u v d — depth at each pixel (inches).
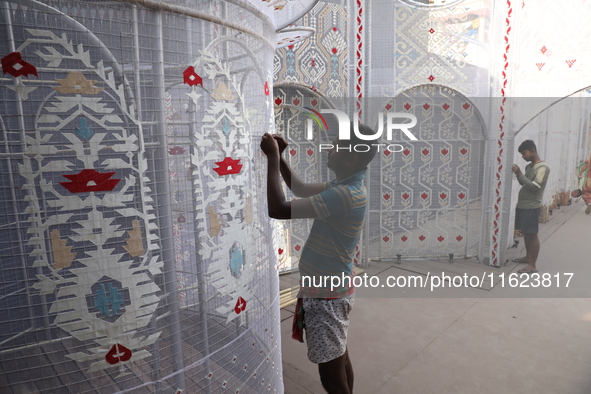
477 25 114.7
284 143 55.3
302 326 58.6
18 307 43.6
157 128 49.2
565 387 70.8
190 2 51.3
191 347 55.1
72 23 42.7
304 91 140.9
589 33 99.4
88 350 46.8
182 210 53.3
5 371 43.9
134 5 46.0
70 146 43.7
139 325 49.5
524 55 106.3
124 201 47.3
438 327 87.9
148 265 49.6
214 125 55.1
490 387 72.8
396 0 118.9
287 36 101.4
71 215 44.5
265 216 67.9
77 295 45.6
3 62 40.2
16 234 42.7
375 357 83.3
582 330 83.5
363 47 124.0
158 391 51.6
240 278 61.5
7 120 41.1
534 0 107.0
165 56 49.2
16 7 40.2
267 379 69.9
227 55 56.6
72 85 43.3
